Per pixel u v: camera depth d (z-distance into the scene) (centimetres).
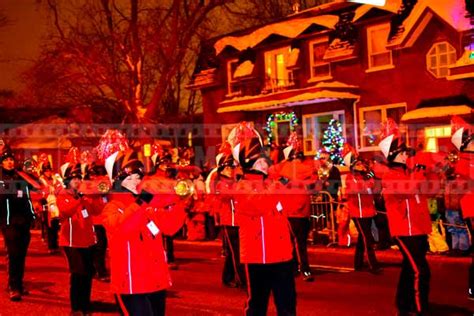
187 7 3159
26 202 1090
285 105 2919
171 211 614
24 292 1145
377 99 2653
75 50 3081
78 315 885
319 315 870
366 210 1177
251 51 3155
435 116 2330
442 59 2442
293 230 1118
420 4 2444
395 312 869
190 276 1275
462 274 1142
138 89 3183
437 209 1405
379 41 2655
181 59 3134
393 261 1338
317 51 2875
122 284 600
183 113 4312
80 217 882
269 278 696
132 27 3081
